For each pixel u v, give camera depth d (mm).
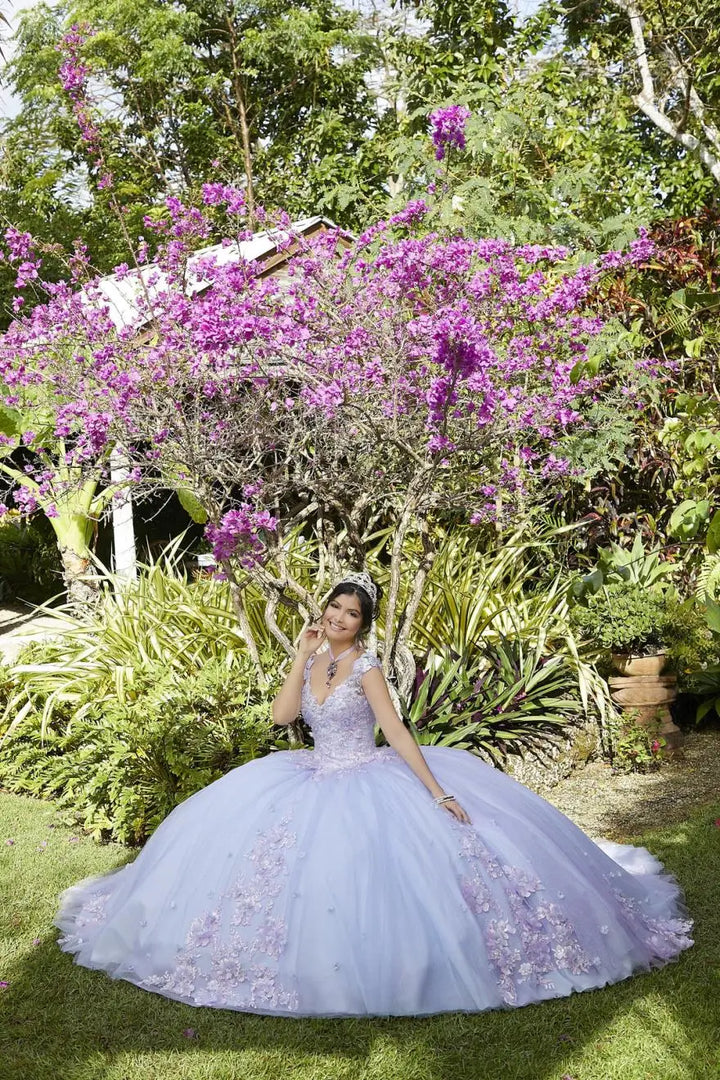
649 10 11812
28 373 5445
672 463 8211
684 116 11477
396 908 3516
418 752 3875
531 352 6219
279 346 5270
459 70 13320
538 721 6543
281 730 5832
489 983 3498
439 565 7512
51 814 5852
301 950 3494
